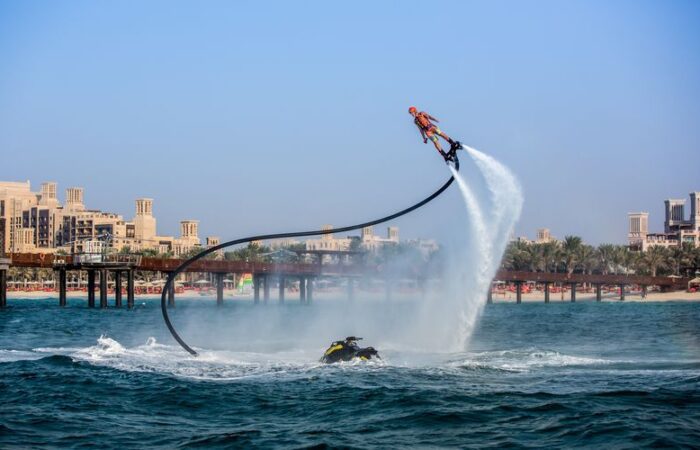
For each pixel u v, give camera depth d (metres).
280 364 50.47
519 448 29.75
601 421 33.16
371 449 29.73
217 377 45.22
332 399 38.44
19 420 34.91
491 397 38.28
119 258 154.38
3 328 93.06
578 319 127.06
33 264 154.12
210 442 30.97
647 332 88.44
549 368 48.00
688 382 42.28
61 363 50.66
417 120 47.31
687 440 30.11
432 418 34.38
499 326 102.44
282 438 31.47
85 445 30.64
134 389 41.53
